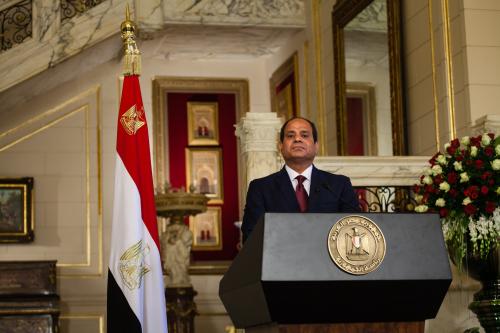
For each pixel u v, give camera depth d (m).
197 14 12.55
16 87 11.73
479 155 6.33
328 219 3.29
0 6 11.20
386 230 3.36
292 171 4.70
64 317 12.47
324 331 3.35
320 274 3.23
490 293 6.32
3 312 11.38
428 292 3.39
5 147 12.77
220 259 13.51
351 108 11.27
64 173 12.88
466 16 9.04
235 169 13.84
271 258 3.21
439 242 3.40
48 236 12.67
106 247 12.77
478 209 6.25
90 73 13.18
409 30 10.18
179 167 13.70
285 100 13.66
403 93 10.16
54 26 11.42
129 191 6.33
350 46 11.32
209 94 14.07
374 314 3.39
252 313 3.44
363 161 7.74
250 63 14.30
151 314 6.20
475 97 8.91
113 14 11.81
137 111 6.54
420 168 7.82
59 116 12.99
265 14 12.87
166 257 11.78
